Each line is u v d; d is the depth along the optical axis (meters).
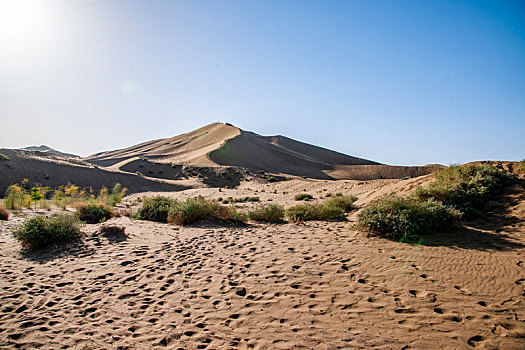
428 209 6.34
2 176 34.53
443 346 2.53
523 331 2.66
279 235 7.25
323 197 19.78
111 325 3.21
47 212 12.94
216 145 89.56
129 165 63.09
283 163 91.50
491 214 6.87
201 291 4.03
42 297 3.91
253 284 4.17
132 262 5.34
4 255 5.77
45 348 2.79
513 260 4.25
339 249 5.57
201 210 9.75
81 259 5.52
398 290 3.65
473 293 3.44
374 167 98.19
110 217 10.77
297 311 3.32
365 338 2.72
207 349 2.72
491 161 9.69
